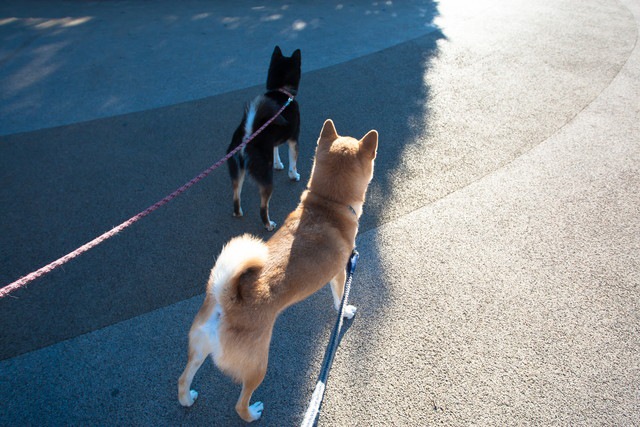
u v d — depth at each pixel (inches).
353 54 303.9
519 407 106.2
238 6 410.3
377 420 103.7
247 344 91.1
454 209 171.6
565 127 226.1
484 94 257.1
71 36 331.9
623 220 166.1
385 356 118.3
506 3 426.0
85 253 148.8
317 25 358.0
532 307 131.7
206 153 202.5
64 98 245.8
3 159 194.7
